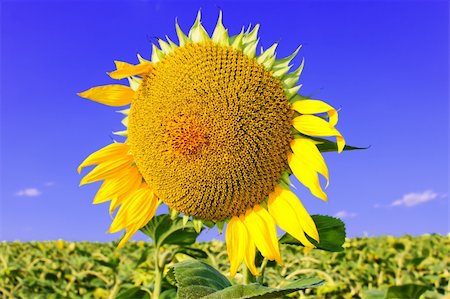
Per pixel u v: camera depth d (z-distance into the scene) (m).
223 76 0.44
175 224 0.60
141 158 0.47
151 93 0.46
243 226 0.44
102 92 0.47
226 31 0.45
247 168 0.44
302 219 0.42
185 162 0.44
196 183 0.44
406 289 0.57
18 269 1.02
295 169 0.43
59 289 0.97
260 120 0.43
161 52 0.46
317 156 0.42
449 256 1.01
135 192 0.48
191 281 0.40
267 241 0.43
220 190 0.44
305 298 0.80
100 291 0.90
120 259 1.12
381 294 0.62
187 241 0.62
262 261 0.48
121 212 0.48
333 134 0.41
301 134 0.44
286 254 1.07
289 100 0.44
